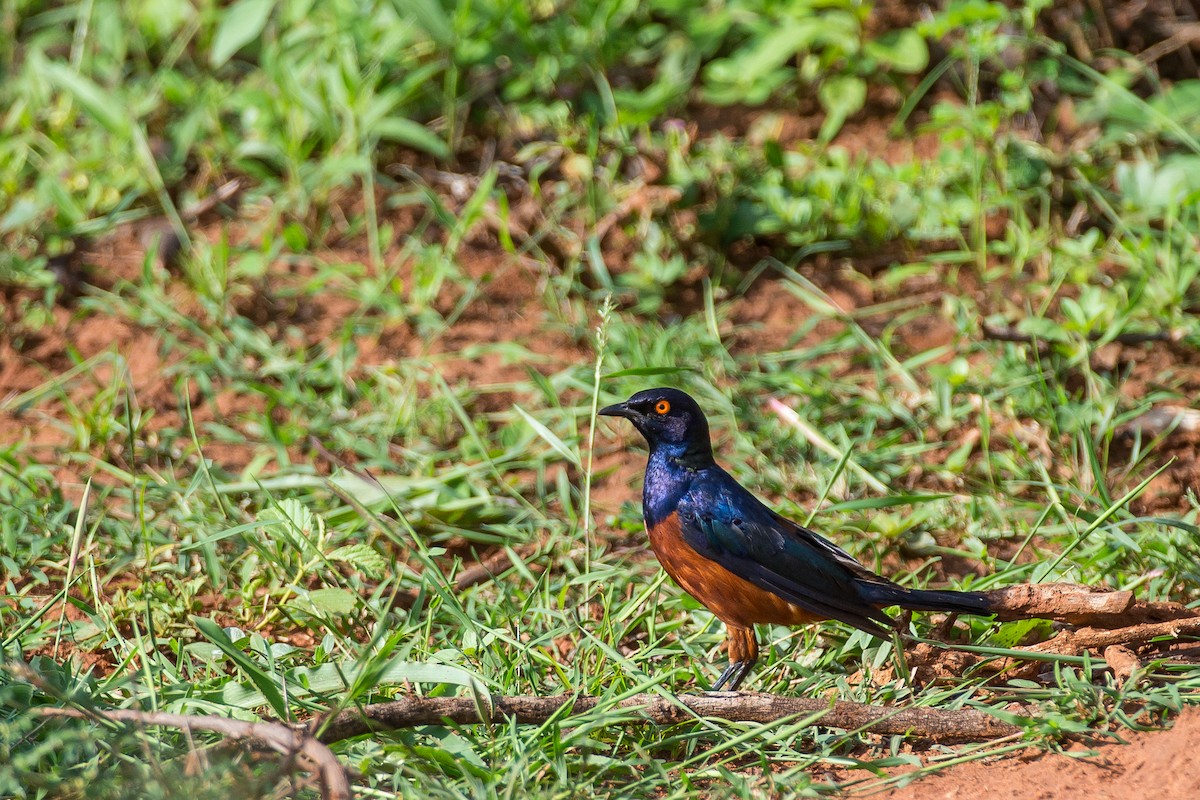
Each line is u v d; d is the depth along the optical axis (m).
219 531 9.31
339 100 13.81
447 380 11.94
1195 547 9.09
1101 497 9.33
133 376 11.88
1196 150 13.13
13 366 11.99
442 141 14.67
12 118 14.44
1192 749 6.80
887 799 6.66
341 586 9.04
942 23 13.28
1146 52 15.11
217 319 12.34
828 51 14.84
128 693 7.53
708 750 7.16
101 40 15.34
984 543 9.79
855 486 10.48
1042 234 13.17
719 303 12.99
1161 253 12.61
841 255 13.60
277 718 7.18
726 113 15.26
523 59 14.98
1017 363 11.59
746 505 8.07
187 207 13.88
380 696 7.33
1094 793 6.61
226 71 15.80
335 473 10.42
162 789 5.79
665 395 8.30
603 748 7.05
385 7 14.73
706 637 8.59
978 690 7.78
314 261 13.21
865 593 7.83
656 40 15.57
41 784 6.05
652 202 13.05
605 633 8.21
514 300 13.09
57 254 13.11
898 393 11.66
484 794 6.45
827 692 7.82
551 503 10.46
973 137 13.26
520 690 7.75
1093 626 7.83
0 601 8.63
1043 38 14.24
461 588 9.23
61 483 10.40
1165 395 11.23
